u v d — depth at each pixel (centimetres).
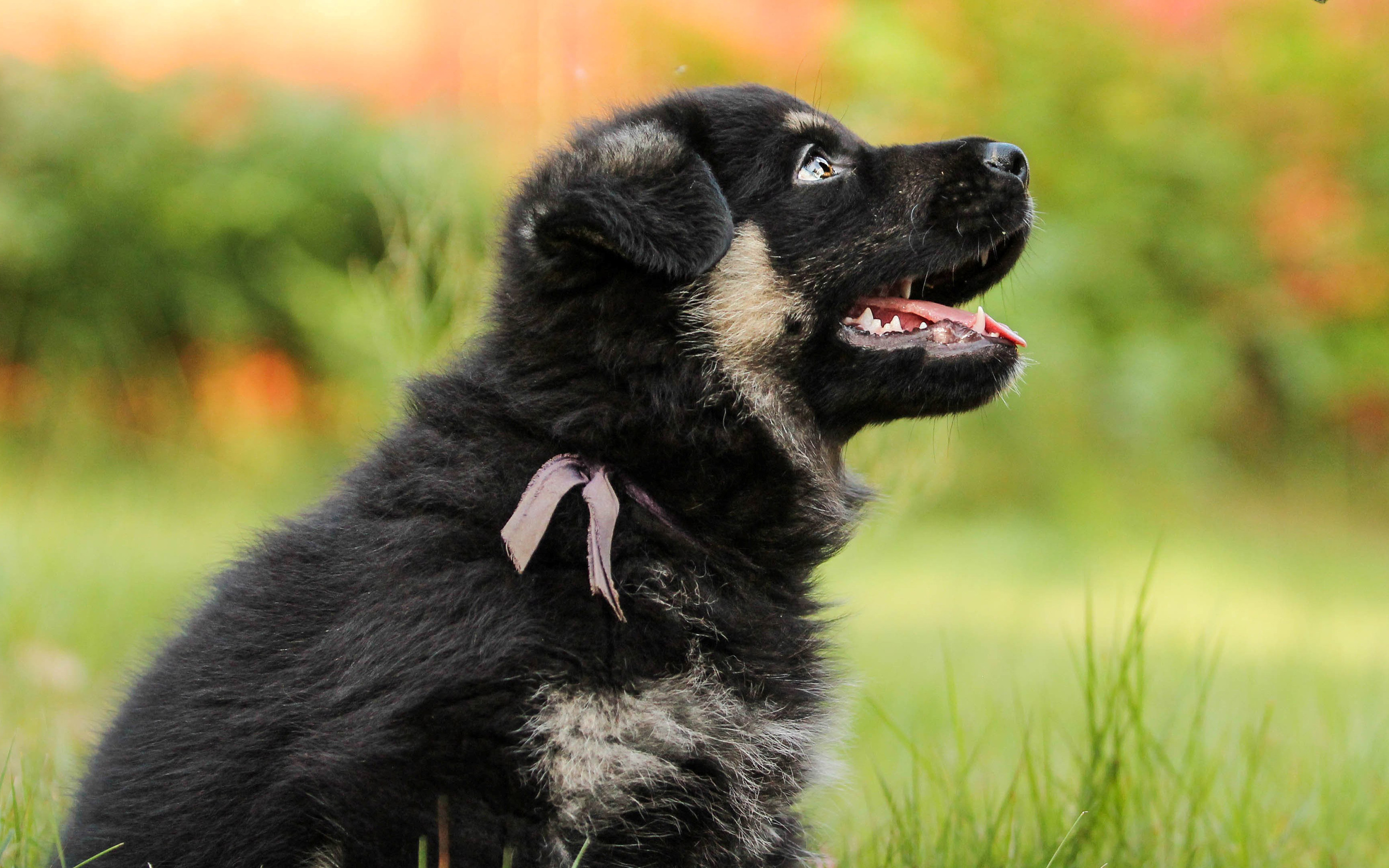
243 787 359
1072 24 1623
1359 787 549
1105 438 1546
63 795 480
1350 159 1689
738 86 475
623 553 380
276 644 375
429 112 1402
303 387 1578
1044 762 525
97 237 1485
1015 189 467
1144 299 1609
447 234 1078
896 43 1528
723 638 390
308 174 1541
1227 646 1055
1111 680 533
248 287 1541
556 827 345
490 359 418
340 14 1630
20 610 787
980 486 1518
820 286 439
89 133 1495
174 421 1523
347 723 343
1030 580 1355
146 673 418
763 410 428
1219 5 1678
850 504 480
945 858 452
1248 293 1655
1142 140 1622
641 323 409
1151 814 486
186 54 1602
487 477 383
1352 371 1667
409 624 350
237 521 1110
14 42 1568
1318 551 1491
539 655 348
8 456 1435
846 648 629
